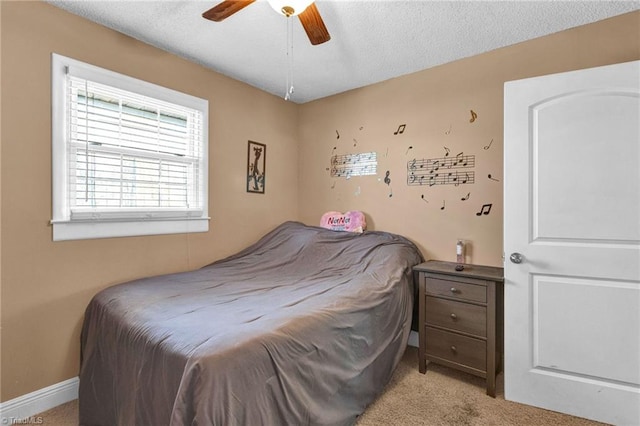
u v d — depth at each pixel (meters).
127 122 2.24
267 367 1.21
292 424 1.27
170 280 2.18
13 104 1.73
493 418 1.76
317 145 3.48
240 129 3.00
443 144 2.66
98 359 1.70
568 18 2.01
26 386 1.77
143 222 2.29
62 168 1.91
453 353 2.13
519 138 1.91
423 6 1.87
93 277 2.04
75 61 1.95
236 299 1.77
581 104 1.76
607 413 1.71
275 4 1.47
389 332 2.02
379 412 1.80
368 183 3.09
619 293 1.69
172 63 2.46
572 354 1.79
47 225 1.85
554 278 1.83
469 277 2.06
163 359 1.21
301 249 2.83
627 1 1.84
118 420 1.46
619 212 1.68
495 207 2.42
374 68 2.73
